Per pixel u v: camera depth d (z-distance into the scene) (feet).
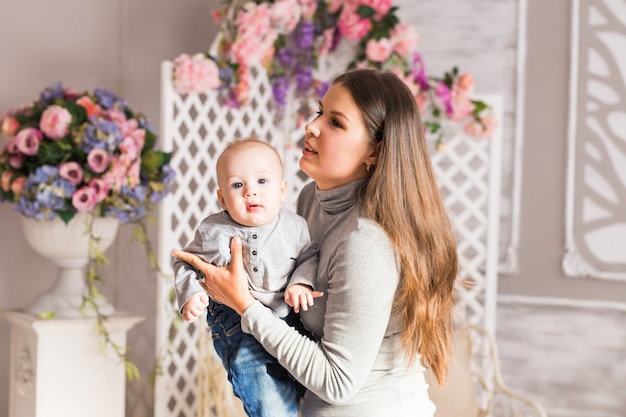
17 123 10.85
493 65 14.01
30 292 12.52
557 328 13.62
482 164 14.14
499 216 13.98
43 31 12.76
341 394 5.71
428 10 14.28
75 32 13.14
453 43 14.17
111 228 11.27
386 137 6.07
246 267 6.05
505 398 13.70
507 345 13.94
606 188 13.44
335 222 6.28
